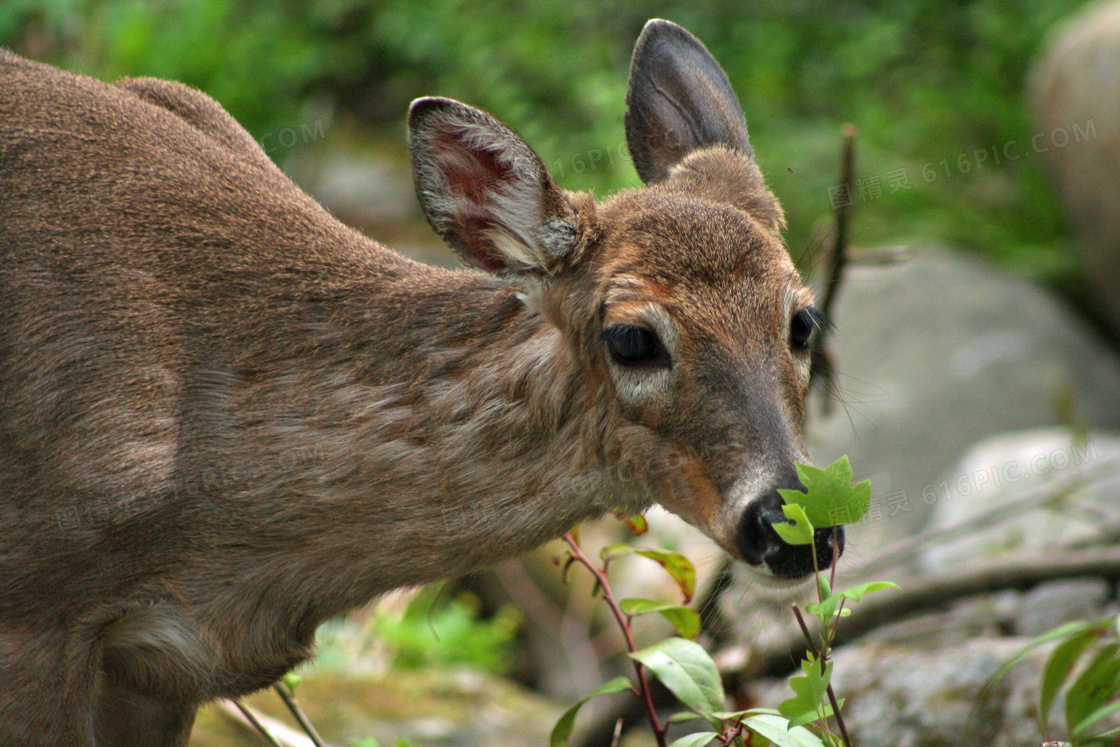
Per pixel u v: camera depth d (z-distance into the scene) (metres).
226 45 19.91
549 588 15.55
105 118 7.68
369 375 7.32
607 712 10.51
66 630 6.92
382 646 13.09
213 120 8.48
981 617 10.83
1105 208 20.39
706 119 8.29
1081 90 20.73
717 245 6.96
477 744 11.53
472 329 7.37
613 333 6.88
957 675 8.87
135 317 7.15
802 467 5.84
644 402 6.88
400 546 7.31
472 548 7.35
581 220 7.12
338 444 7.22
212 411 7.18
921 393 18.03
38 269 7.12
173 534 7.07
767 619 9.10
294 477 7.16
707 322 6.78
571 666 15.00
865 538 14.02
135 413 7.00
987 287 19.80
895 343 18.91
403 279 7.61
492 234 7.34
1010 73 24.88
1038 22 25.02
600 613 15.27
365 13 24.34
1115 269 20.55
